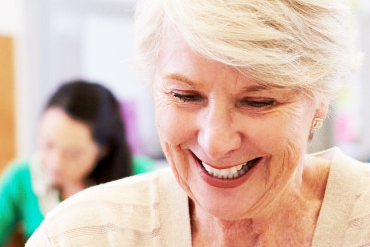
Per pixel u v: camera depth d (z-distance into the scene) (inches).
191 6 28.7
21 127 117.5
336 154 39.2
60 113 76.8
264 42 28.5
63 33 119.0
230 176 33.1
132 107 121.5
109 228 39.7
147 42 33.6
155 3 32.3
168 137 33.0
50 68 118.6
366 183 38.0
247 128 30.9
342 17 32.2
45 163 79.7
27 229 86.0
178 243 38.7
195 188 34.3
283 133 31.4
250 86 29.8
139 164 84.8
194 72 29.9
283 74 29.3
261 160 32.7
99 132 76.9
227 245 37.9
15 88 114.5
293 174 33.5
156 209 39.5
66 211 41.1
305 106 32.3
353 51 34.6
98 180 79.8
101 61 121.3
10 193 86.3
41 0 116.3
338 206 37.3
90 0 119.0
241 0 28.3
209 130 30.7
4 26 113.5
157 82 33.5
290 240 37.5
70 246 39.8
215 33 28.0
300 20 29.4
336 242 36.9
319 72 30.9
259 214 34.7
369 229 36.8
